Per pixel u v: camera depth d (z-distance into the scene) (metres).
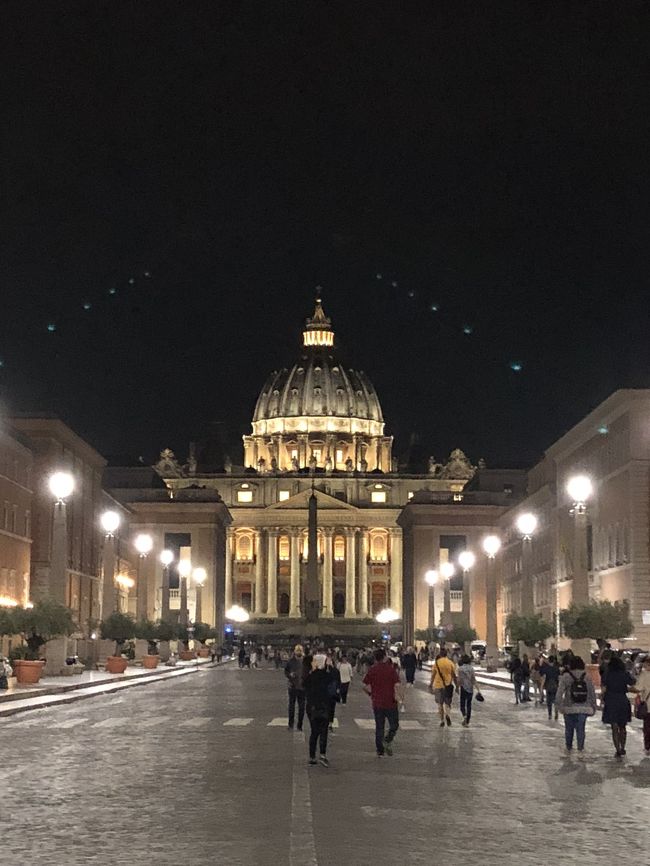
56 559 64.44
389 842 18.19
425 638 145.50
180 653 133.62
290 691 40.41
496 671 94.94
